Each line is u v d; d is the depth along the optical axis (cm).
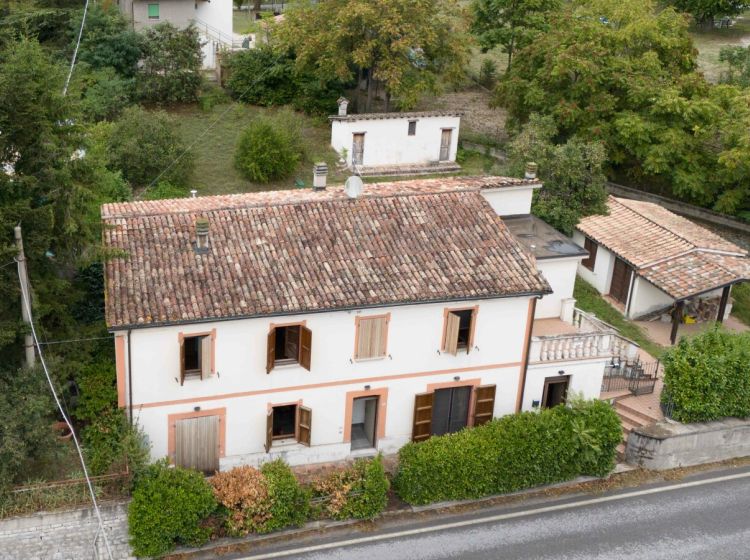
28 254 2455
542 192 3919
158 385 2556
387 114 5000
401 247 2844
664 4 7631
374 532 2572
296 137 4897
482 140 5500
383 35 5062
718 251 3828
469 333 2811
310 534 2545
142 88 5166
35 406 2339
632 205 4316
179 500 2394
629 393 3212
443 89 5631
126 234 2697
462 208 3034
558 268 3216
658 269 3738
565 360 2998
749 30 7962
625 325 3794
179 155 4466
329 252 2778
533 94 4988
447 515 2669
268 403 2686
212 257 2680
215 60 5744
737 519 2730
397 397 2828
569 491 2817
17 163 2520
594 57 4888
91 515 2358
